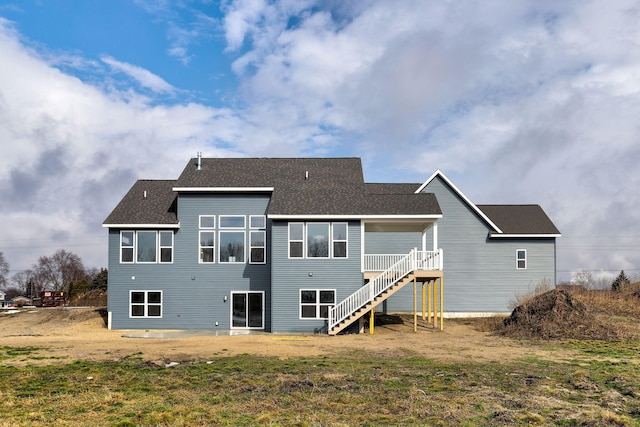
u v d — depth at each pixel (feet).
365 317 95.91
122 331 86.84
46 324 98.22
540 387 43.09
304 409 36.76
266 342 69.82
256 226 90.22
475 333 79.82
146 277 89.92
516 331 76.59
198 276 89.71
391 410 36.50
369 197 87.45
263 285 89.25
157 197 97.30
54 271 372.58
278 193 88.33
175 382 44.86
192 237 90.22
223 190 89.86
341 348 64.23
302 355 58.90
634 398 40.19
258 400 39.11
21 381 45.39
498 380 45.73
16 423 33.42
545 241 103.60
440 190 104.47
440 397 39.78
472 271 102.89
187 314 89.30
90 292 186.70
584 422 33.40
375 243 102.63
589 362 54.90
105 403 38.24
